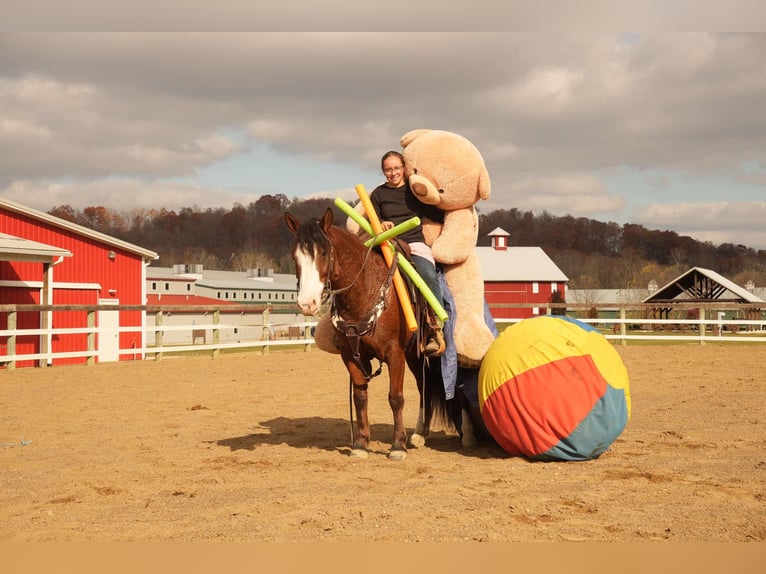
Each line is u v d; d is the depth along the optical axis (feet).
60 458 21.89
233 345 66.28
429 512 15.08
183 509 15.76
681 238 492.13
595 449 20.13
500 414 20.53
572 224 509.76
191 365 57.41
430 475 18.95
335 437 25.76
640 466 19.69
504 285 212.64
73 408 33.76
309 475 19.13
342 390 40.68
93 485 18.22
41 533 14.03
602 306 72.54
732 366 50.83
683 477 18.19
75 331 57.47
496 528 13.88
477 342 22.44
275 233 443.32
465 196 22.44
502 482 17.93
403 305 20.68
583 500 15.98
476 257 23.34
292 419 30.22
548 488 17.21
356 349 20.80
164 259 399.85
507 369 20.40
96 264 81.51
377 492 17.03
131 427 28.14
